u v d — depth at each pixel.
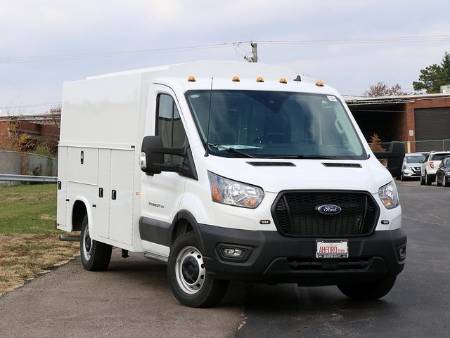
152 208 8.09
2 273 9.51
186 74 8.48
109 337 6.16
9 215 17.86
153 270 10.09
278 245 6.60
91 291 8.37
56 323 6.70
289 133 7.68
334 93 8.40
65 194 10.62
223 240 6.74
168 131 7.92
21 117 51.09
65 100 10.80
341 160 7.49
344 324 6.67
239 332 6.34
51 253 11.40
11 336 6.21
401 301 7.82
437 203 22.78
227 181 6.85
